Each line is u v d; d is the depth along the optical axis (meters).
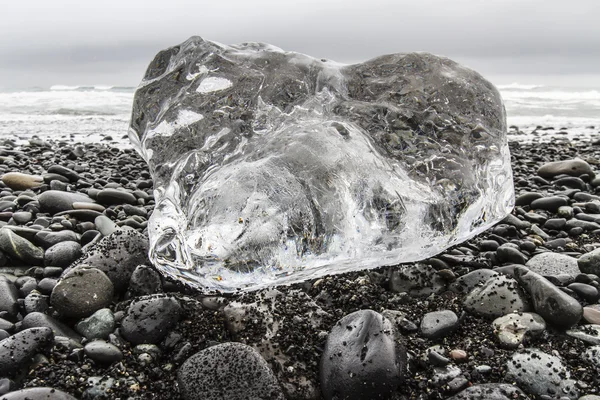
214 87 2.92
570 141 9.65
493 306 2.41
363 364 1.90
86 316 2.35
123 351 2.15
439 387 1.96
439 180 2.68
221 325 2.30
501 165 2.86
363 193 2.53
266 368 1.92
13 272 2.86
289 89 2.89
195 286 2.49
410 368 2.06
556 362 2.05
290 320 2.28
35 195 4.11
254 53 3.06
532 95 25.62
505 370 2.05
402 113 2.79
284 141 2.69
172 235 2.53
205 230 2.45
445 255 2.96
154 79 3.04
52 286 2.57
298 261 2.47
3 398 1.78
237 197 2.47
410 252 2.68
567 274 2.77
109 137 9.73
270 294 2.45
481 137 2.80
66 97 22.27
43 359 2.05
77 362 2.07
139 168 5.88
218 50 3.02
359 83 2.96
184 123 2.89
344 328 2.07
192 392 1.87
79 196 3.94
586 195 4.43
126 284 2.61
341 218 2.49
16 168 5.48
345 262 2.58
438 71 2.91
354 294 2.58
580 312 2.32
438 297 2.56
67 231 3.16
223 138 2.83
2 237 2.92
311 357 2.08
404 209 2.58
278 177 2.49
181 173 2.79
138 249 2.71
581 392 1.94
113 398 1.90
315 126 2.72
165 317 2.26
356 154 2.59
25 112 16.19
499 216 2.94
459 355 2.12
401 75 2.92
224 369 1.90
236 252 2.40
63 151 6.87
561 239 3.38
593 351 2.15
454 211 2.69
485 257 3.00
